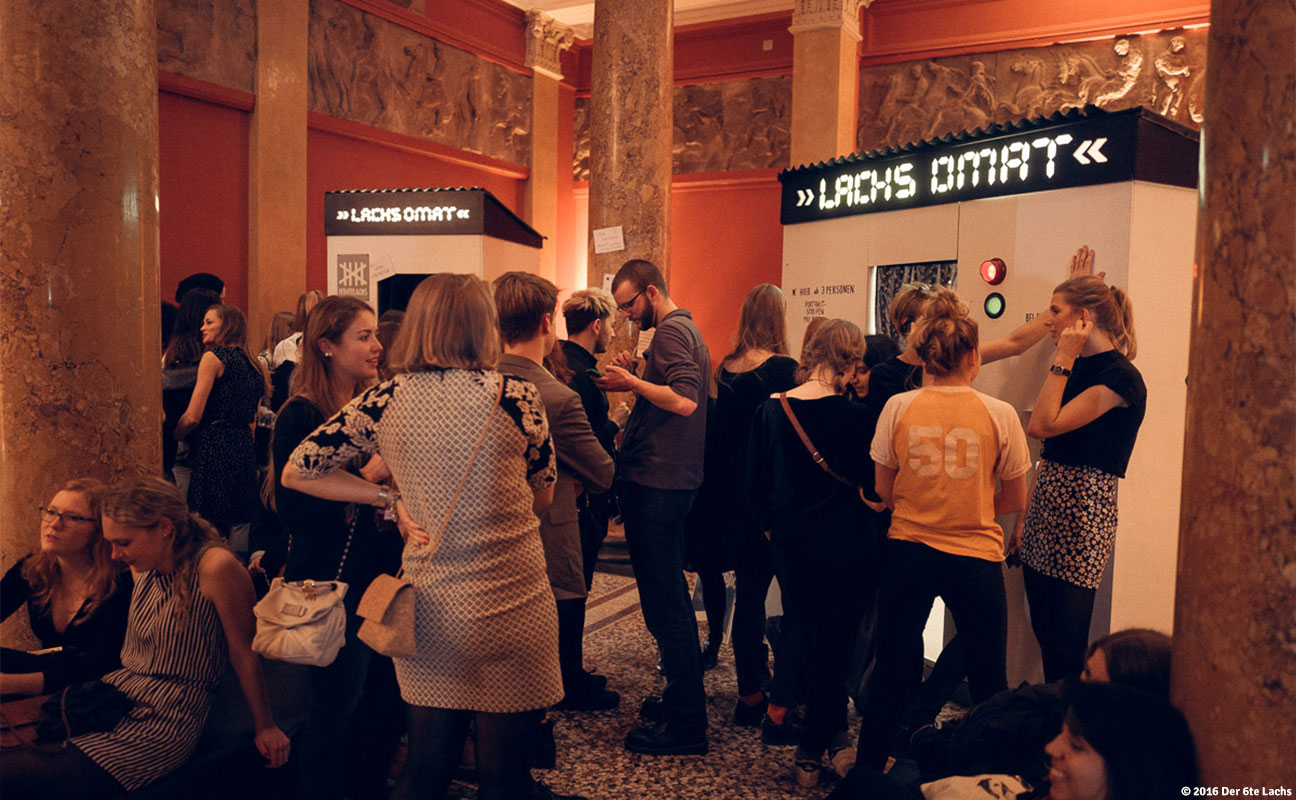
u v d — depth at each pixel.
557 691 2.07
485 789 2.02
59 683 2.40
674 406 3.20
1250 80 1.29
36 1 2.66
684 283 11.76
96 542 2.50
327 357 2.55
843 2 9.80
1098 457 2.92
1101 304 2.91
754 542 3.56
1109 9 9.30
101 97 2.77
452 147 10.66
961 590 2.61
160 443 3.05
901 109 10.36
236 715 2.58
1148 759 1.45
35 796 2.19
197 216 7.90
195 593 2.40
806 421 3.01
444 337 2.01
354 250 6.97
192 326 4.88
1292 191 1.25
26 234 2.68
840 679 3.05
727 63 11.34
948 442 2.63
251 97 8.20
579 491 3.15
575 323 3.77
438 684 1.99
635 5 5.86
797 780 3.11
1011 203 3.64
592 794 3.03
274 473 2.47
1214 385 1.34
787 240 5.02
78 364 2.75
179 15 7.59
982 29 9.91
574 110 12.55
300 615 2.15
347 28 9.30
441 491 1.98
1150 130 3.21
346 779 2.77
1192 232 3.40
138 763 2.30
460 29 10.68
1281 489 1.25
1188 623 1.40
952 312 2.68
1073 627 2.94
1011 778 2.00
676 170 11.75
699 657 3.39
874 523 3.05
